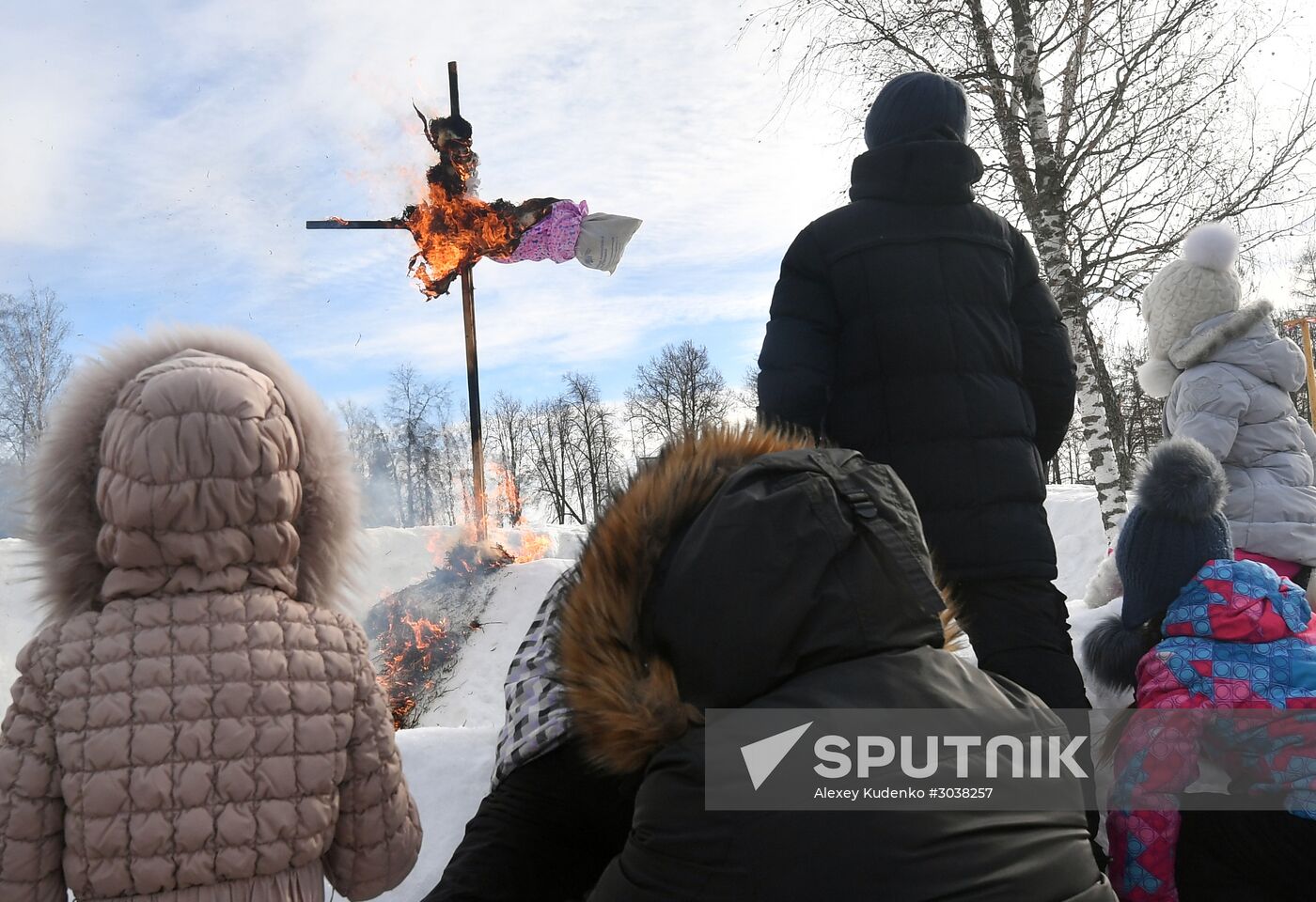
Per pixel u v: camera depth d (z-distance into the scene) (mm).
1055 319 2430
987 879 879
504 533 12531
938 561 2096
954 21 9047
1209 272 3195
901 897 863
